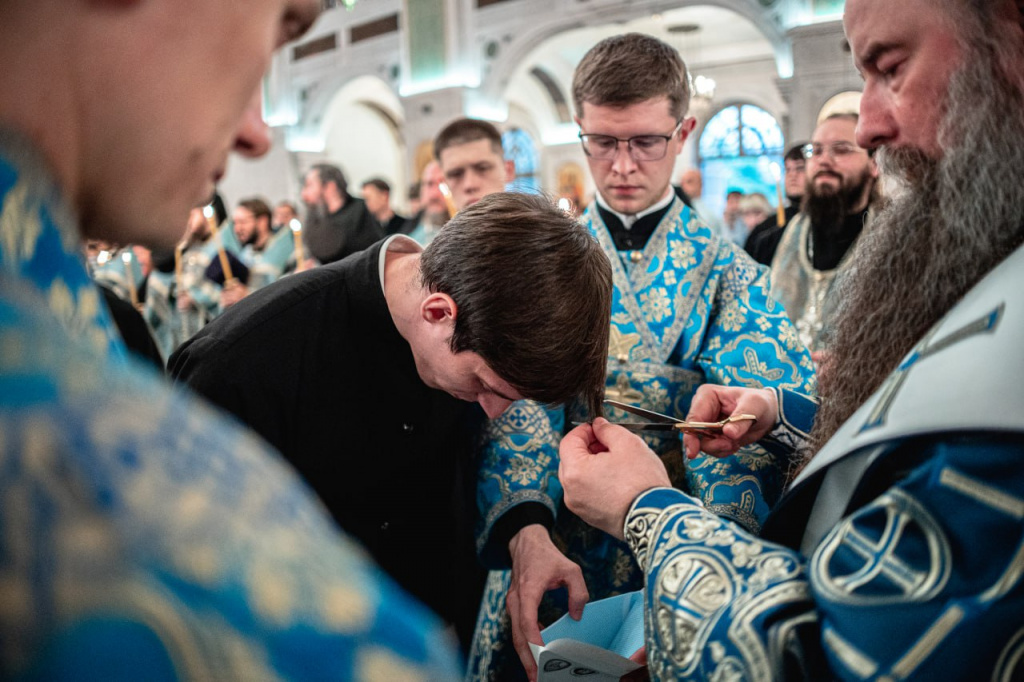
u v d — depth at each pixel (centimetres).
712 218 714
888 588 56
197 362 116
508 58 1280
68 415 23
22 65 29
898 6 71
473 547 162
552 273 100
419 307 112
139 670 21
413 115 1389
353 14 1487
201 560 22
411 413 126
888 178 80
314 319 121
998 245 68
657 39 150
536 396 105
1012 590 52
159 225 34
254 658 22
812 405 121
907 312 78
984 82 67
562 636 118
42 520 21
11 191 26
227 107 34
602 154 150
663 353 147
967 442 56
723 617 65
